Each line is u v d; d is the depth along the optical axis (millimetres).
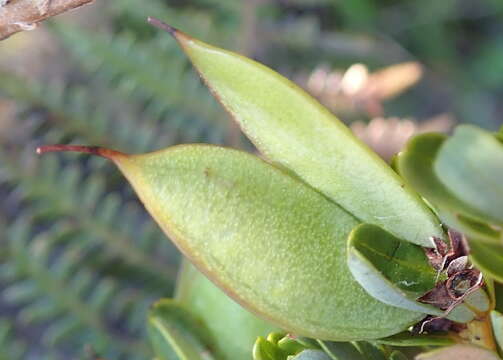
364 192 76
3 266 173
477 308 76
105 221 178
